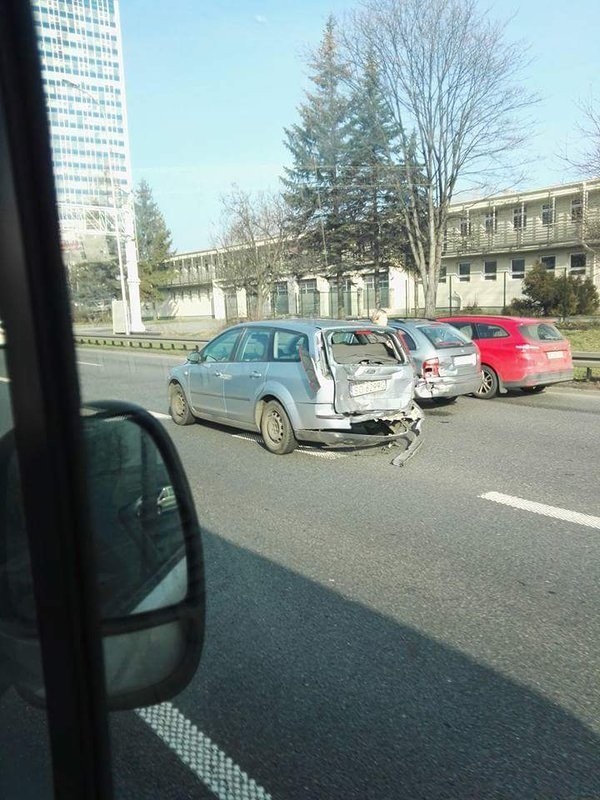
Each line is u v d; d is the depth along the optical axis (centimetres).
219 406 873
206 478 687
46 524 152
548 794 245
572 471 718
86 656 161
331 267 2772
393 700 305
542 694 309
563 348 1274
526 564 463
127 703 180
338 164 2436
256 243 2666
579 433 924
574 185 3541
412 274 3055
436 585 430
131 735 274
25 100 146
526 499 617
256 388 818
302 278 2916
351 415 780
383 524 548
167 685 191
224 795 243
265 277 2720
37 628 159
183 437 867
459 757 266
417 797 244
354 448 824
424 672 328
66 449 155
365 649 350
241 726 284
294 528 538
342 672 328
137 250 1016
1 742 168
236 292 2656
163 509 202
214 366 882
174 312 2234
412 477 697
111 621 175
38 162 148
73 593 158
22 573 159
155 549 195
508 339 1238
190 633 201
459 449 831
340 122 2381
